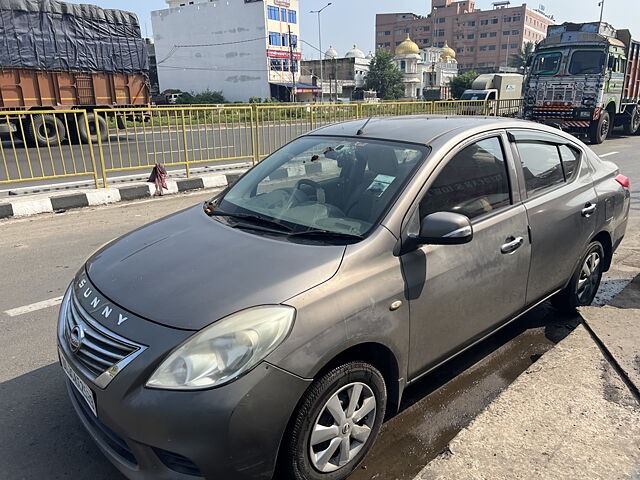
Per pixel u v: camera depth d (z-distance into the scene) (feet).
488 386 10.91
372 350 7.96
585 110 54.60
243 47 219.00
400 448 8.98
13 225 23.07
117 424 6.53
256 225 9.21
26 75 50.29
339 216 8.80
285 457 6.95
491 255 9.68
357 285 7.55
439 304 8.76
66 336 7.74
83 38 53.93
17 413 9.73
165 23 234.38
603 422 9.28
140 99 60.34
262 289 7.07
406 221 8.46
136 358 6.56
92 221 23.76
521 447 8.67
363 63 259.60
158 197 29.35
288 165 10.78
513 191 10.60
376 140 10.25
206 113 34.09
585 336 12.39
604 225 13.35
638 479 7.92
